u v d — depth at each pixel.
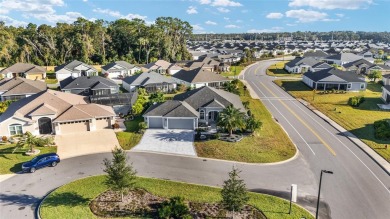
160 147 40.47
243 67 124.94
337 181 31.67
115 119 52.12
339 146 41.38
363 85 77.75
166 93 75.19
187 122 47.31
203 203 27.34
